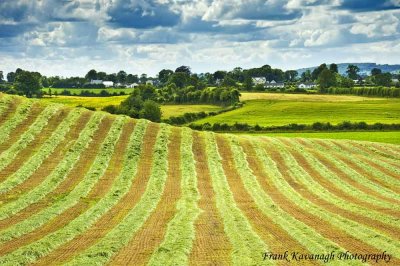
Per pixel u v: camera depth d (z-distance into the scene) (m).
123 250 21.97
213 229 26.44
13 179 37.84
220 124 102.12
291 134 94.75
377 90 176.62
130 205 33.31
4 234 24.70
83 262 19.67
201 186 41.31
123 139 53.56
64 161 44.56
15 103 60.06
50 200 33.72
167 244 22.59
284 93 186.62
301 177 47.66
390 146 72.00
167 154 50.84
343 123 100.44
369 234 25.11
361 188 44.00
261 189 41.47
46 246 22.38
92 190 37.44
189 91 155.62
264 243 22.97
